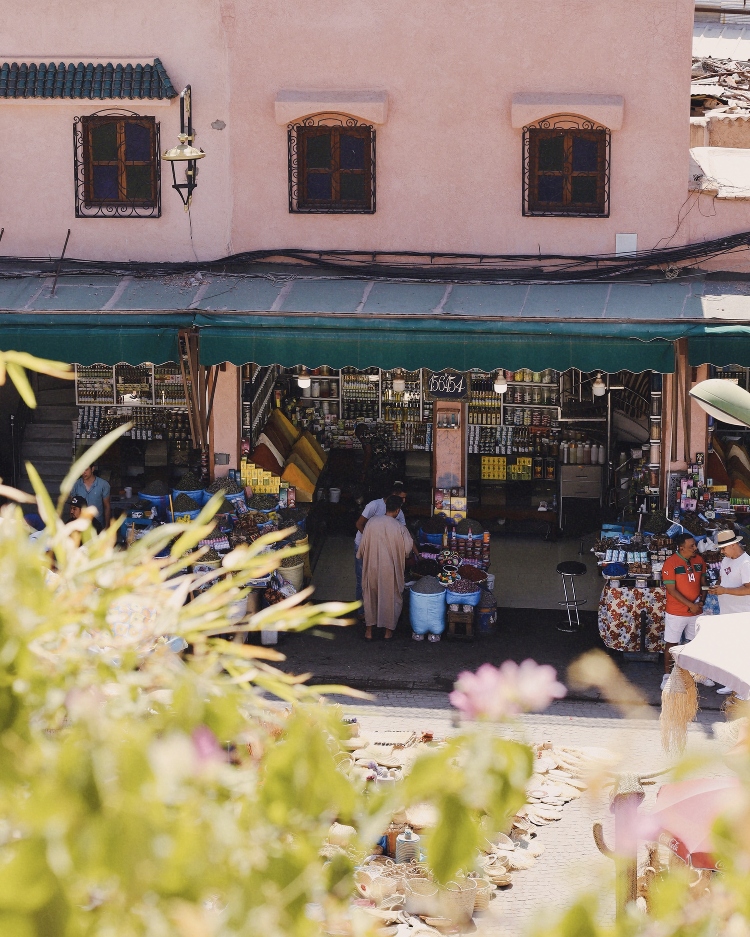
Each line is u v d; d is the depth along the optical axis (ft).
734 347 43.96
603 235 49.06
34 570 5.95
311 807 5.81
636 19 47.91
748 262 48.83
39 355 45.78
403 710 41.14
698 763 5.58
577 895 5.50
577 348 44.73
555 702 41.86
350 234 49.62
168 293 47.52
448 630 47.75
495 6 48.11
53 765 4.91
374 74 48.73
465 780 5.69
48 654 5.78
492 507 62.85
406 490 63.77
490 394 63.16
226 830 5.20
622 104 47.93
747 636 28.27
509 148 48.85
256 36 48.73
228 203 49.73
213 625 6.51
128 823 4.70
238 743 6.25
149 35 49.11
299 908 5.43
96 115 49.39
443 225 49.37
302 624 6.68
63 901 4.56
